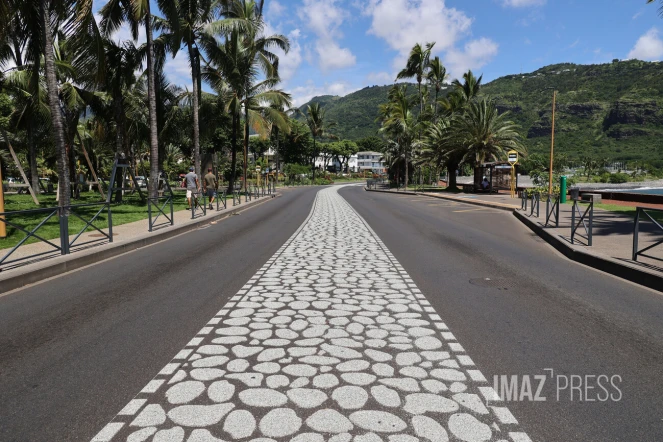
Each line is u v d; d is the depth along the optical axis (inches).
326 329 188.2
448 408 123.6
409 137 1926.7
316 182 3112.7
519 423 116.3
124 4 757.9
